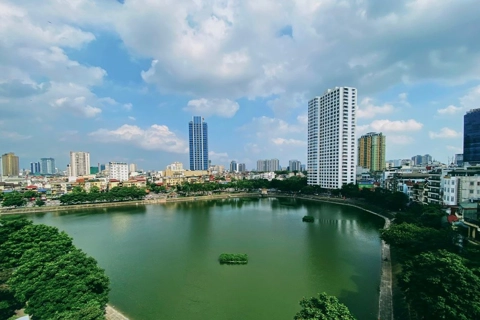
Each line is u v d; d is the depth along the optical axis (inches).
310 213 4352.9
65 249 1449.3
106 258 2204.7
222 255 2123.5
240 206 5349.4
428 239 1610.5
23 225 1662.2
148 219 3969.0
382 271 1822.1
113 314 1321.4
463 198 2839.6
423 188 3671.3
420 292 1025.5
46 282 1109.7
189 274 1850.4
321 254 2261.3
